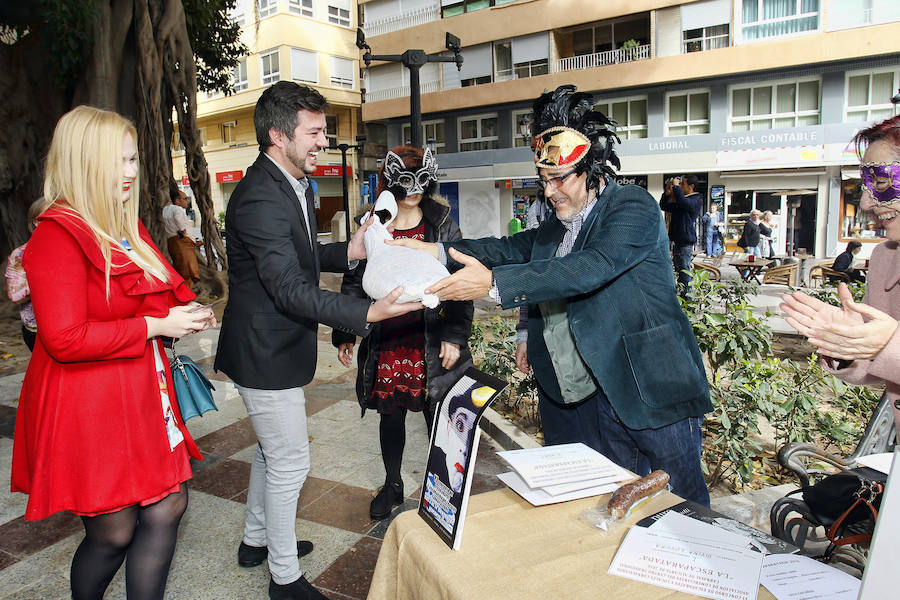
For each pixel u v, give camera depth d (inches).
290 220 88.7
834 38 684.7
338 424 173.8
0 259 389.7
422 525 59.2
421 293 74.4
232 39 572.1
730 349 140.9
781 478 138.8
